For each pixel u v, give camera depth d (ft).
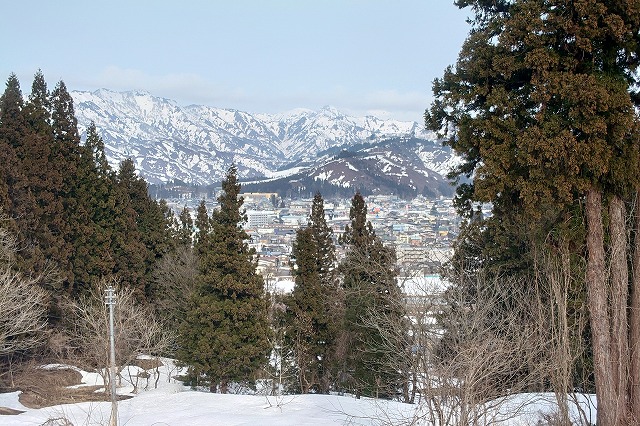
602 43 39.55
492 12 44.11
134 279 122.01
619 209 42.34
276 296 108.68
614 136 37.93
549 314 49.44
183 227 164.25
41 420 69.26
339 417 62.23
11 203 95.66
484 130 42.16
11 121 102.73
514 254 73.61
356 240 103.60
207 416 67.51
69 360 107.14
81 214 112.78
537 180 39.78
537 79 39.06
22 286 83.66
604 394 41.19
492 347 41.81
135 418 69.92
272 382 93.50
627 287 42.78
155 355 121.80
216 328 95.40
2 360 95.86
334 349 98.73
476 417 39.45
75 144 115.55
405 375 57.26
